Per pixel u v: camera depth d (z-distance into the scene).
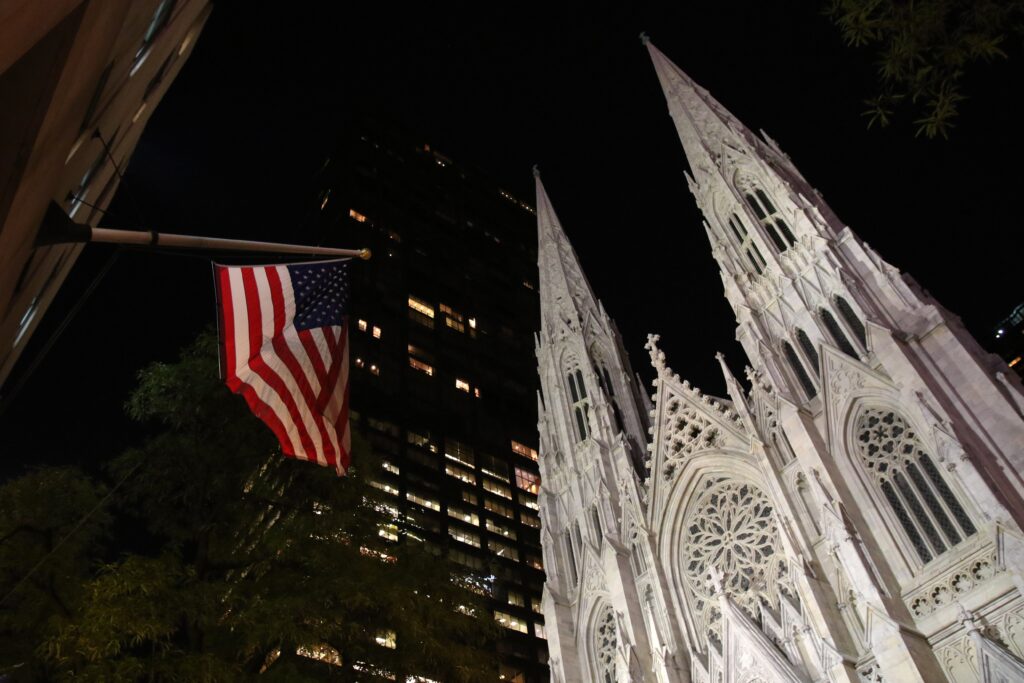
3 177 9.91
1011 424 38.72
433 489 98.38
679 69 77.88
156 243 14.62
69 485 23.97
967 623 34.62
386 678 23.11
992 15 17.20
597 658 53.50
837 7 18.41
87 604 19.72
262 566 23.38
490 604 89.31
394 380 110.44
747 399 54.22
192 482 23.86
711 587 48.19
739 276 57.62
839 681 36.59
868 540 40.84
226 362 19.23
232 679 19.39
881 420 43.81
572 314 75.69
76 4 8.80
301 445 20.06
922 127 18.09
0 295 13.42
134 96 21.02
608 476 59.59
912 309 46.41
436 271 139.25
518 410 123.69
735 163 64.25
